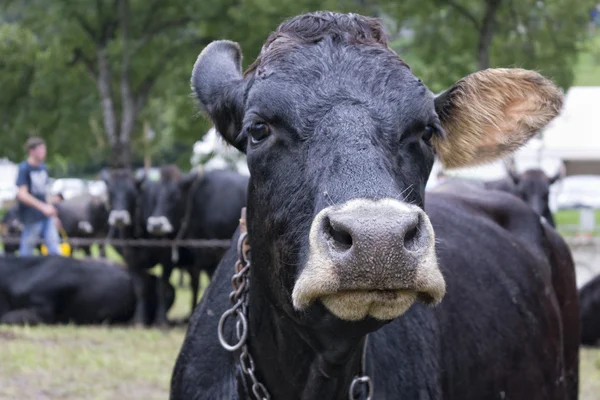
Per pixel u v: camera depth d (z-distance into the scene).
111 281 12.62
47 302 12.20
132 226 14.24
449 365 4.22
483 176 20.89
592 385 8.60
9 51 27.75
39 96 28.88
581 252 20.20
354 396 3.44
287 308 3.03
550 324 5.24
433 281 2.59
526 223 5.76
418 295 2.68
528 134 3.88
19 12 30.52
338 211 2.60
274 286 3.11
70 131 29.88
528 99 3.76
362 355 3.41
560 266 5.90
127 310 12.78
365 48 3.16
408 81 3.08
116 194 14.16
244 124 3.15
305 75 3.05
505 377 4.66
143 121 31.70
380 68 3.08
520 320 4.89
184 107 27.17
